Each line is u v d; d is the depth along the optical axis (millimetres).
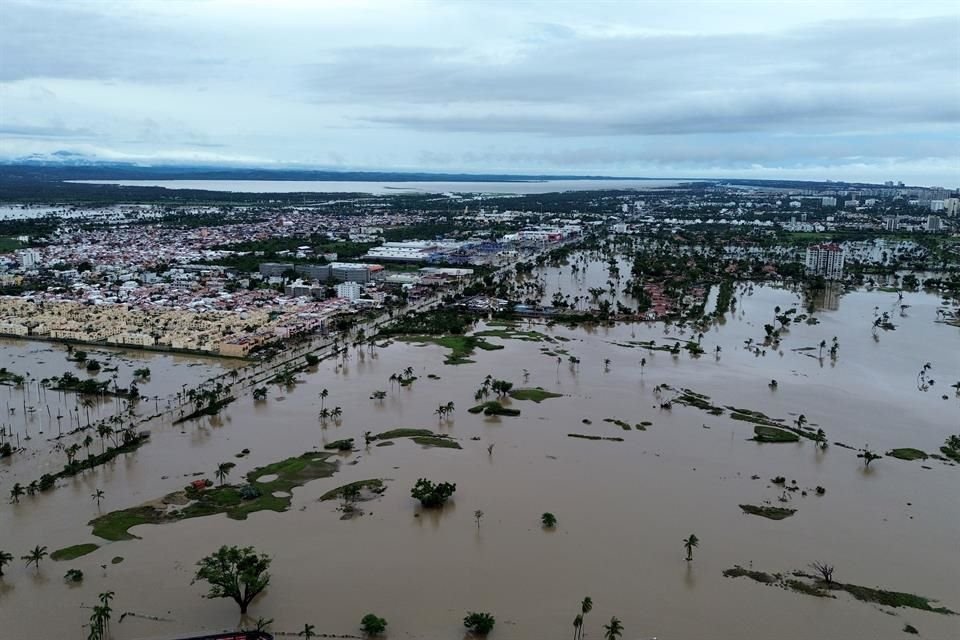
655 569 162750
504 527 179500
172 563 162375
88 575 157375
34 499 191375
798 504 194375
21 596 149875
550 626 142500
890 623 145750
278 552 167250
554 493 198125
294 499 193250
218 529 177125
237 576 147125
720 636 140375
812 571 163375
